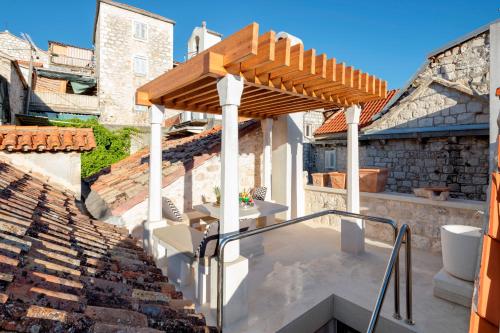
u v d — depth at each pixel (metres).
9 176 4.27
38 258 2.05
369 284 3.75
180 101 4.57
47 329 1.32
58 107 17.42
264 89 3.45
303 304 3.26
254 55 2.52
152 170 4.42
